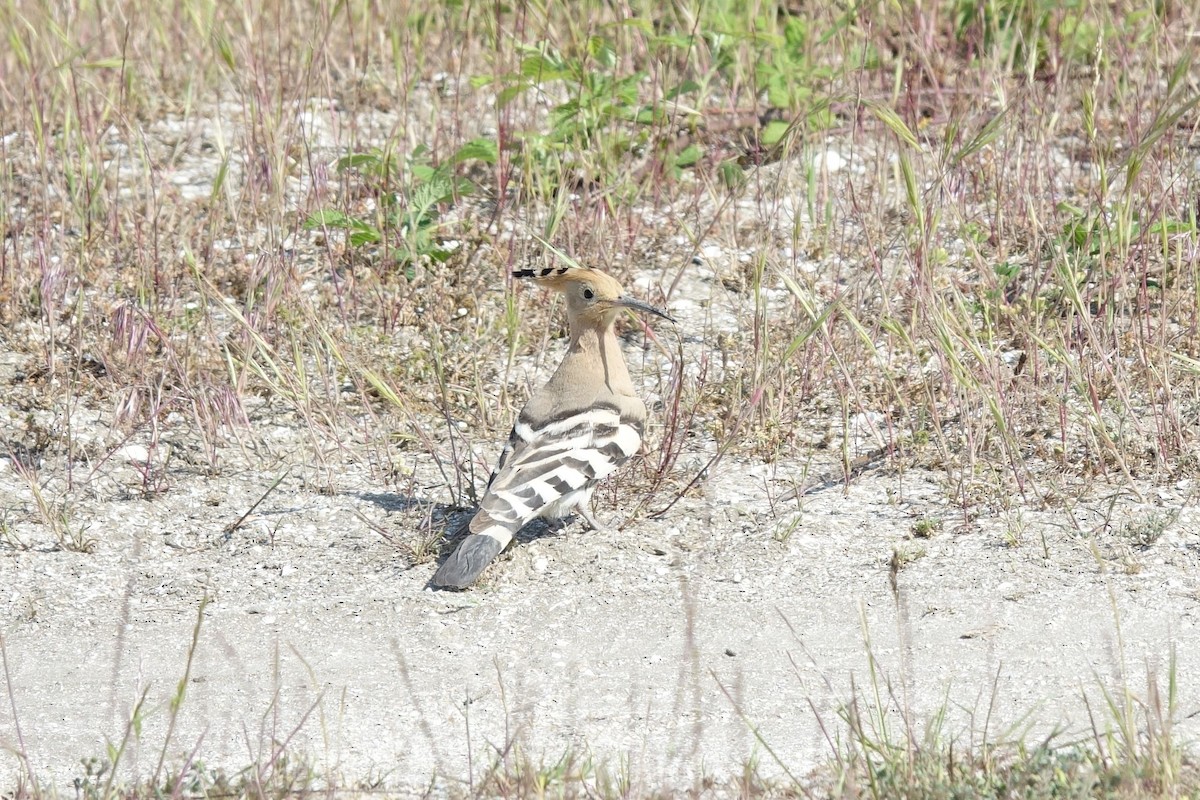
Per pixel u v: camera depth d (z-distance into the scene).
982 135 11.36
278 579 9.66
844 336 12.35
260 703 8.23
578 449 9.77
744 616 8.99
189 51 17.92
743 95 16.28
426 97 16.88
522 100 16.22
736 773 7.34
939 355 11.28
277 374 11.64
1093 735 7.47
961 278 13.16
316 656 8.75
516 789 7.15
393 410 11.89
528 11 16.41
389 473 11.06
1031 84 13.84
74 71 15.27
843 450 10.81
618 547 9.88
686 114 15.96
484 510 9.44
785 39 16.00
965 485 10.41
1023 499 10.11
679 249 14.23
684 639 8.77
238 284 13.62
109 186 15.16
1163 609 8.74
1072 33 15.56
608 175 14.68
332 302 13.38
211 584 9.62
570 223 13.85
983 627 8.69
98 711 8.20
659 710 8.03
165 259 13.92
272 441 11.57
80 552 10.04
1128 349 11.87
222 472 11.11
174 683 8.48
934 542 9.73
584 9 16.83
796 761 7.45
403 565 9.78
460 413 11.91
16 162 15.47
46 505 10.45
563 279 10.01
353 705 8.20
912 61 15.98
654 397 12.05
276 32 17.30
